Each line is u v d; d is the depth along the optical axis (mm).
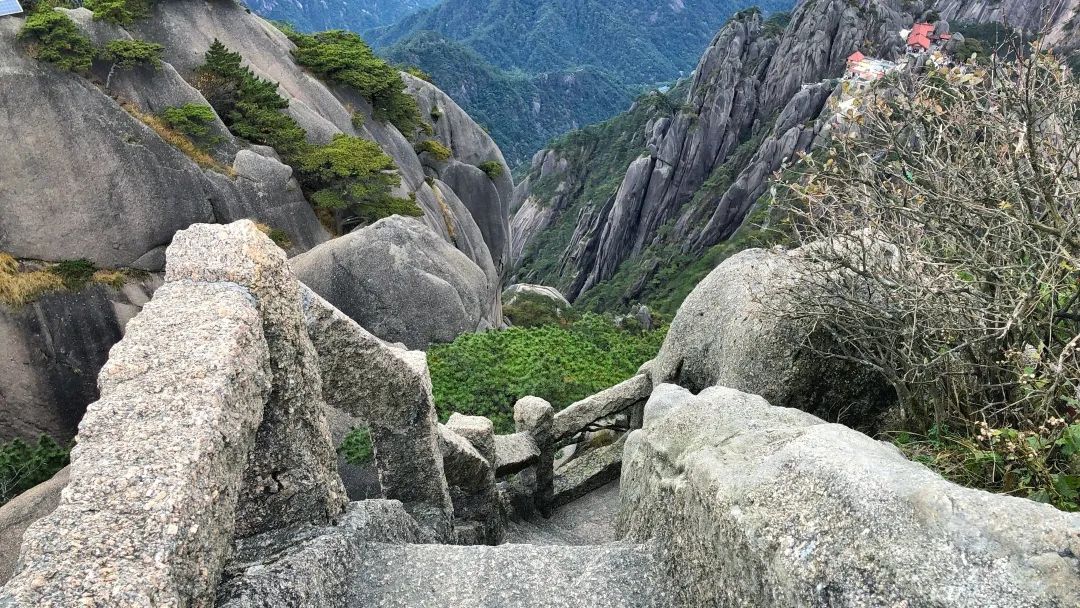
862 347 4402
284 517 3195
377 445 4359
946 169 3082
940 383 3709
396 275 14211
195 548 2170
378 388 4016
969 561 1811
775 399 5145
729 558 2445
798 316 4121
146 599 1917
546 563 3221
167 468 2213
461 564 3178
